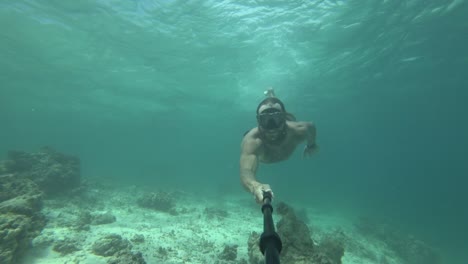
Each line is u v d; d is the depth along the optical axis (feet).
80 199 48.24
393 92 101.76
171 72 76.79
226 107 123.44
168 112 138.41
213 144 396.98
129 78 83.05
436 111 143.43
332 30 53.88
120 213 45.09
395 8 47.44
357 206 120.37
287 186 168.25
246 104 115.75
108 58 68.80
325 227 60.44
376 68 75.31
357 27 53.06
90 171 143.95
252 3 45.14
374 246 52.31
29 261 22.27
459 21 51.80
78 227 31.94
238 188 119.65
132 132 248.93
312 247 15.78
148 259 25.61
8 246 20.01
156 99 109.70
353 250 43.52
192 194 87.66
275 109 11.08
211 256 28.81
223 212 55.52
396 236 59.82
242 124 179.52
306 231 16.67
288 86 89.56
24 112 184.14
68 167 52.01
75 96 111.86
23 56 71.87
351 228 64.49
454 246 74.33
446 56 68.28
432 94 106.52
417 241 56.54
